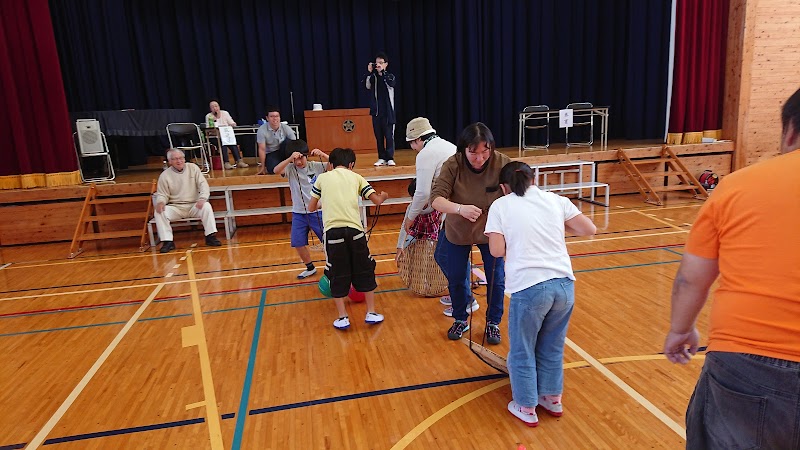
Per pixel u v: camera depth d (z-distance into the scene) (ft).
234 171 26.73
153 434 8.19
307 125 30.53
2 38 21.81
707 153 28.81
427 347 10.90
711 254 4.40
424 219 13.57
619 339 10.88
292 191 15.51
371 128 31.30
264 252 19.72
